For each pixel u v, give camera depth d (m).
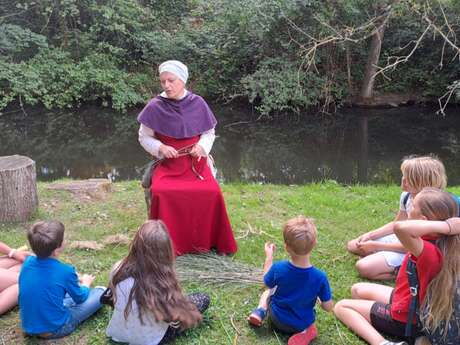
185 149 3.87
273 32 11.56
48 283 2.67
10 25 11.30
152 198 3.69
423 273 2.36
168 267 2.54
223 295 3.21
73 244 3.93
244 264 3.61
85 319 2.89
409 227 2.29
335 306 2.91
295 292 2.66
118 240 4.02
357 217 4.72
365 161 8.77
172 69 3.83
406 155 9.10
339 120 11.62
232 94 12.70
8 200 4.29
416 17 11.39
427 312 2.36
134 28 12.90
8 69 11.13
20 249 3.35
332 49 11.98
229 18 11.88
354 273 3.54
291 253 2.60
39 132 10.51
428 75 12.48
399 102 12.59
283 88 11.39
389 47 12.56
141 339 2.54
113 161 8.67
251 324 2.88
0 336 2.79
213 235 3.85
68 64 11.96
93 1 12.27
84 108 12.16
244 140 10.20
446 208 2.34
